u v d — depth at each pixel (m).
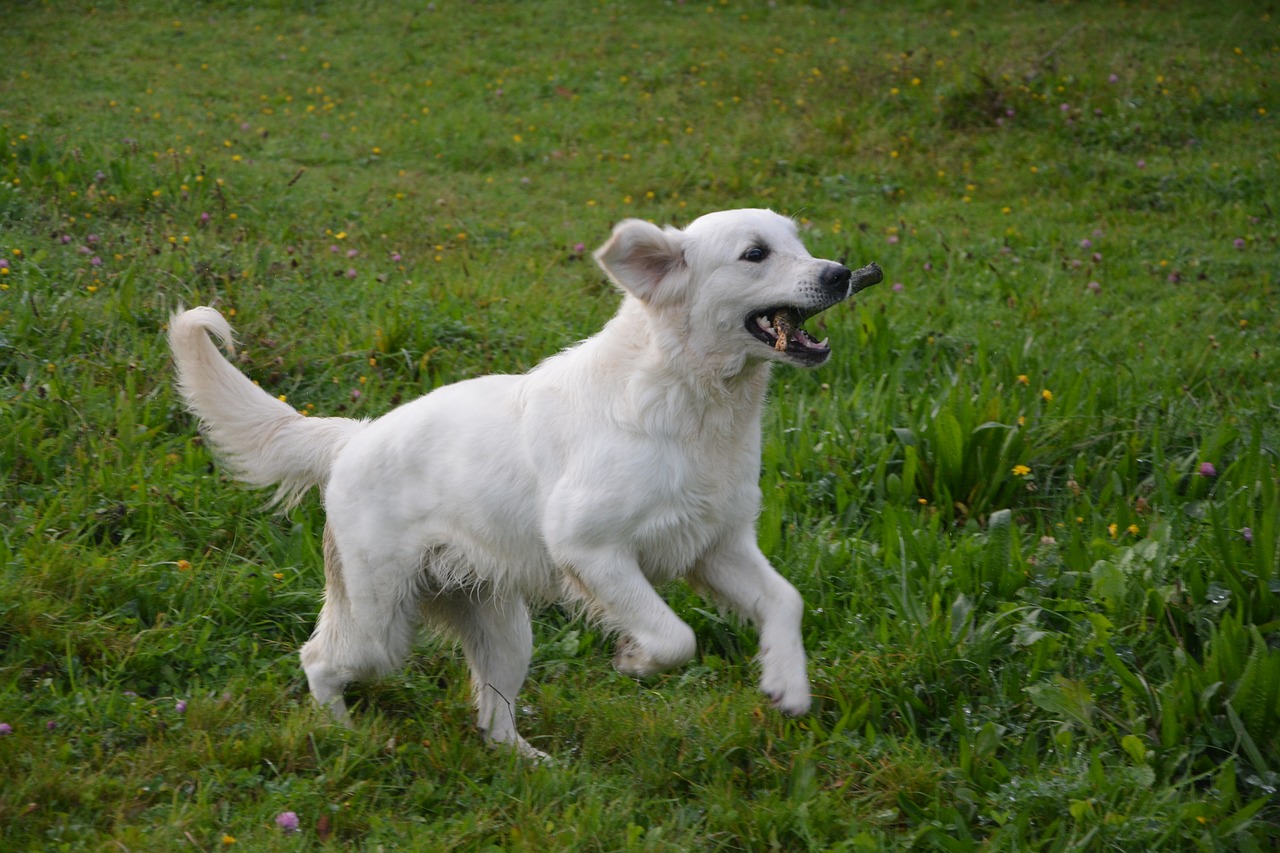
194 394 4.23
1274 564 4.15
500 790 3.54
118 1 17.55
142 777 3.46
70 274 6.68
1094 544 4.62
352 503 3.99
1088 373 6.47
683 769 3.71
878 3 18.28
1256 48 14.73
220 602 4.38
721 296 3.71
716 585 3.92
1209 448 5.39
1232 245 9.63
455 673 4.42
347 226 9.56
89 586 4.32
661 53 15.80
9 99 12.83
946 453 5.32
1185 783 3.55
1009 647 4.16
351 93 14.40
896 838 3.38
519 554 3.87
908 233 9.83
